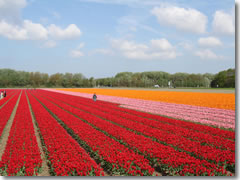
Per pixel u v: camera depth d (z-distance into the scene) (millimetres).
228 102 39562
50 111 30266
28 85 172250
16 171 9500
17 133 16047
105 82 179500
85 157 11062
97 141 13719
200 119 23734
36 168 10367
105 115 25547
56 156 11031
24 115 25453
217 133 16531
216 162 10859
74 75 194625
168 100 45969
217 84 116125
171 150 11891
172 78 174625
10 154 12000
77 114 26047
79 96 63844
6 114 25906
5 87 163375
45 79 176625
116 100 48469
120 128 17797
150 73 190250
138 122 22156
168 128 18125
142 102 43375
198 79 150500
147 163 10727
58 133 15805
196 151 11789
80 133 15734
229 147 12734
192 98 48344
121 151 12188
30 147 12547
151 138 15477
